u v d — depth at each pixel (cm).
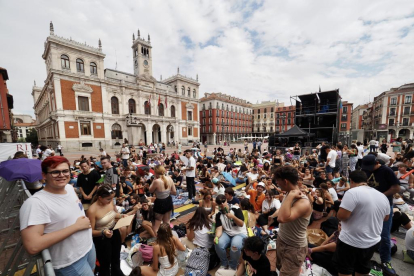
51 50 2255
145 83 3275
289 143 1722
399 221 347
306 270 247
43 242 125
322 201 416
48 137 3128
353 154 822
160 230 238
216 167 811
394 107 4050
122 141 2933
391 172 256
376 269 255
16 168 289
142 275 230
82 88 2486
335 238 269
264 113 6419
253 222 353
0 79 1408
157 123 3397
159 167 340
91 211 222
